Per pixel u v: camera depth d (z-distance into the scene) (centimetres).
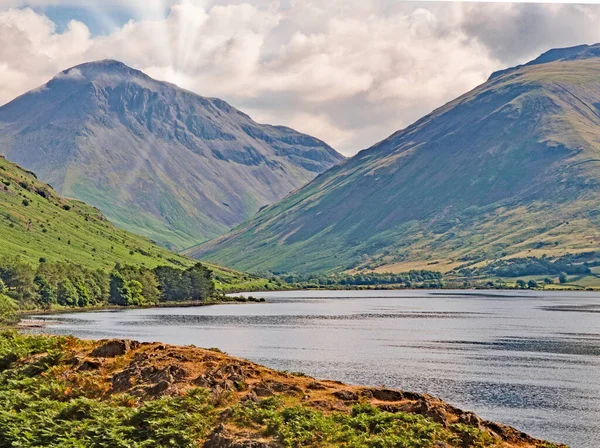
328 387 6331
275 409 5522
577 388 11119
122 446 5066
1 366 7194
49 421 5541
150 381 6169
